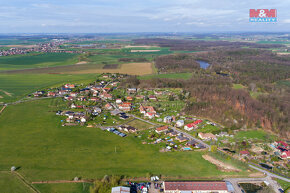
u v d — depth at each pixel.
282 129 158.00
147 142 138.12
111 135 146.50
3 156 117.94
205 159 120.81
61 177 102.19
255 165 116.69
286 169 113.81
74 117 172.25
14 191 91.88
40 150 125.19
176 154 124.94
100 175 104.62
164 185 95.56
